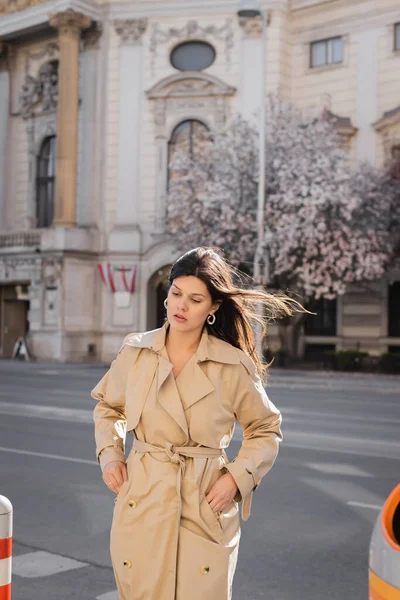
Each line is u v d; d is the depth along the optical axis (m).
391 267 28.17
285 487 7.99
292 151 27.14
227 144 28.47
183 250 28.44
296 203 26.02
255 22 31.81
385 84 30.55
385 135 30.30
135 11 33.38
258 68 31.92
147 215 33.12
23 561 5.59
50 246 32.19
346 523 6.59
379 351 30.25
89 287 33.09
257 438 3.00
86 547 5.96
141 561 2.77
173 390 2.83
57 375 26.36
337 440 11.30
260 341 3.34
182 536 2.75
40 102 36.28
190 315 2.87
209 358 2.88
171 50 33.09
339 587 5.03
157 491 2.79
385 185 27.91
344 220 27.19
